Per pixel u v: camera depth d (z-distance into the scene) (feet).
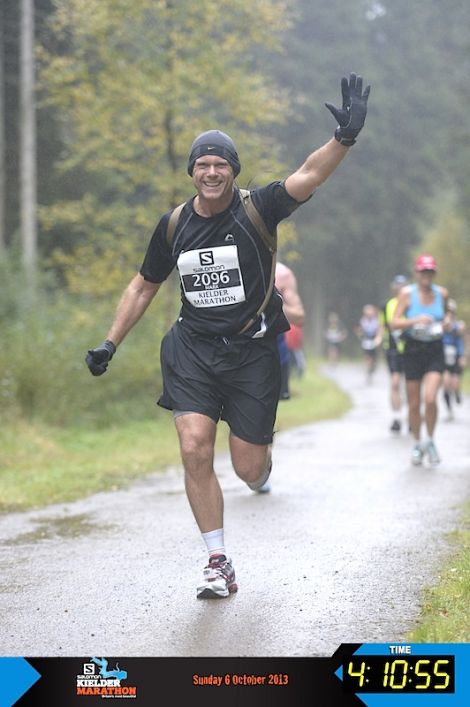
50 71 126.31
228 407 40.91
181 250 39.70
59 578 43.83
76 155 129.90
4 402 100.32
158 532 54.03
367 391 207.72
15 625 37.11
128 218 130.11
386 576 43.42
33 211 164.66
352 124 36.50
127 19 121.70
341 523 55.57
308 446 97.91
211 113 126.72
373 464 82.38
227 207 39.19
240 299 39.52
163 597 40.52
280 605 39.09
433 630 35.27
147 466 83.61
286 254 136.46
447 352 128.16
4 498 65.57
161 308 127.44
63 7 124.06
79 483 72.84
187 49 122.72
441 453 89.76
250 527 54.75
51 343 109.29
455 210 363.97
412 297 79.00
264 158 130.52
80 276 130.72
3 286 123.44
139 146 126.93
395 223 489.67
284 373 74.33
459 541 50.14
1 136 180.65
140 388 123.54
